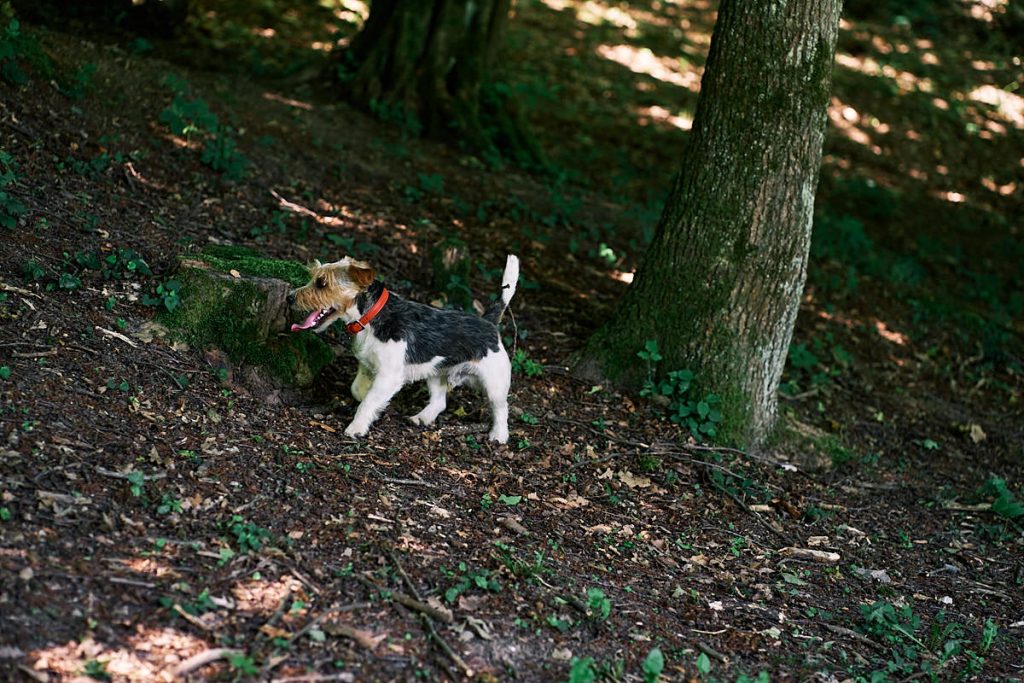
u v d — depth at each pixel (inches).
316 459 221.8
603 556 223.6
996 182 682.2
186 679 148.3
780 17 287.9
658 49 729.6
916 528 284.0
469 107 494.6
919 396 390.3
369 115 486.3
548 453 264.4
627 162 551.2
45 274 244.5
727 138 296.5
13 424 196.2
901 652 214.4
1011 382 430.0
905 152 681.6
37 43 362.0
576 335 340.2
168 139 360.8
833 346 401.7
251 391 246.5
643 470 271.4
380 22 506.0
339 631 166.7
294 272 262.7
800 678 194.2
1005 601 251.8
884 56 814.5
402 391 275.9
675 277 305.4
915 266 509.0
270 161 388.5
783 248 298.0
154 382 229.6
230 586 171.5
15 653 144.0
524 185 468.8
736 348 301.0
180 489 193.8
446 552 201.6
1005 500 297.7
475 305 319.6
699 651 196.4
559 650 181.8
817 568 246.4
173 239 288.7
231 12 578.9
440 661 167.6
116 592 161.9
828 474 305.3
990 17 912.9
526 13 741.9
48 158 302.8
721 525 255.6
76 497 181.6
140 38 488.1
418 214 393.7
